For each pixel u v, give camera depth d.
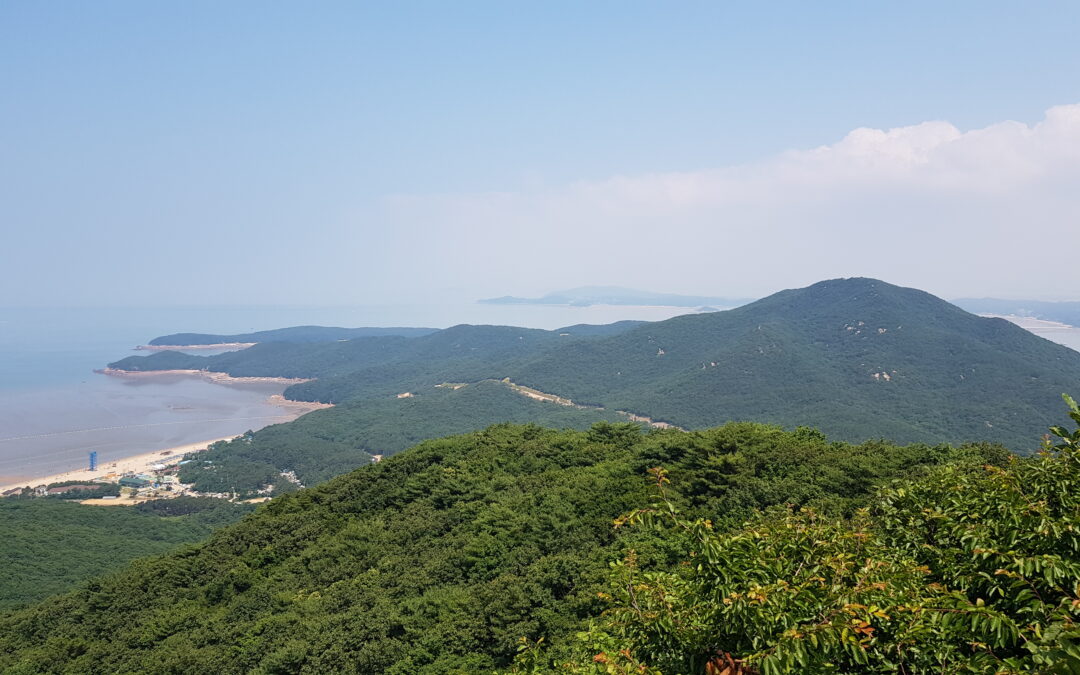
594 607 26.75
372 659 27.31
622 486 39.12
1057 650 5.82
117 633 37.94
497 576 33.22
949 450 35.56
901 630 7.10
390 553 40.12
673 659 7.78
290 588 38.81
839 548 9.07
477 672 23.17
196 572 44.56
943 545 9.77
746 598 7.21
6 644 39.97
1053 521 8.05
